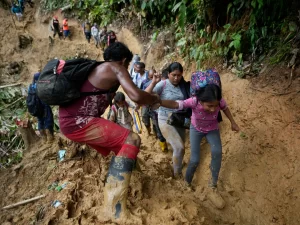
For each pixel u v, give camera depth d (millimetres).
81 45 14344
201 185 4152
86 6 14859
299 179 3555
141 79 5621
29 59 15172
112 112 4645
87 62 2814
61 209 3131
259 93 4652
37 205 3410
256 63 5121
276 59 4770
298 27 4695
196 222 3125
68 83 2703
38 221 3135
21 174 4121
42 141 4922
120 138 2906
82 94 2801
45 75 2754
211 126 3578
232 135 4535
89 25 13820
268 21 5160
